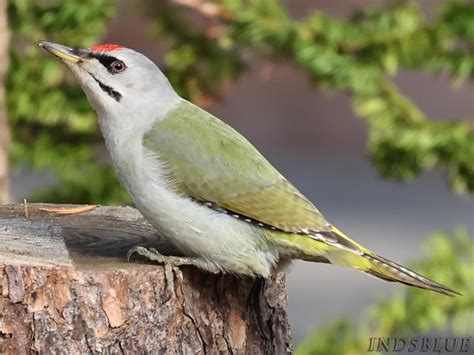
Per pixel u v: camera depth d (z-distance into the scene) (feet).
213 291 29.32
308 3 65.46
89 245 30.58
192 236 28.60
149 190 28.66
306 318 61.52
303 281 68.49
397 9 39.40
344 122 95.50
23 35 40.42
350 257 28.76
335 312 61.52
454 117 90.02
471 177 39.75
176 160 28.63
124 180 29.30
